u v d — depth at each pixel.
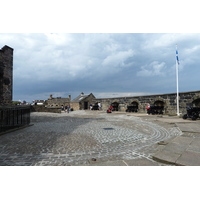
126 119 13.71
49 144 5.52
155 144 5.50
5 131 7.59
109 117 15.84
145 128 8.80
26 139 6.30
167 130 8.09
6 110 7.78
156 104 18.47
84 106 37.88
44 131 8.05
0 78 11.10
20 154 4.48
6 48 11.65
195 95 13.99
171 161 3.71
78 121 12.45
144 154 4.45
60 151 4.75
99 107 27.86
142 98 20.20
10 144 5.55
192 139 5.79
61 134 7.26
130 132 7.68
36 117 15.43
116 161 3.87
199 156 4.04
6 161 3.97
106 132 7.70
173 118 12.73
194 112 11.38
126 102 22.88
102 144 5.52
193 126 8.48
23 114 9.39
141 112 20.20
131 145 5.39
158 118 12.99
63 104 42.28
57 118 14.91
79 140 6.10
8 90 11.85
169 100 16.61
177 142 5.39
